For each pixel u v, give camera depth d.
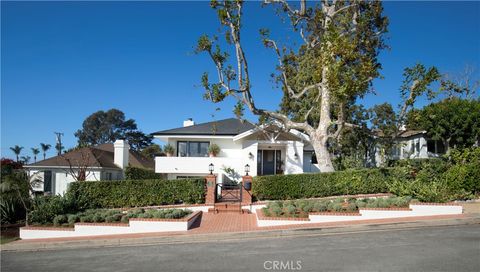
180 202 21.36
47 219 17.30
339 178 21.61
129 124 88.81
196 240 13.79
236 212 20.08
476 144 32.06
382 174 22.03
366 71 20.59
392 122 26.27
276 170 31.39
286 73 28.73
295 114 34.03
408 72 21.86
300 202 17.84
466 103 31.47
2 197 19.81
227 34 22.59
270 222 15.45
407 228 13.73
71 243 14.08
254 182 21.11
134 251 12.23
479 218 14.37
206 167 29.75
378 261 9.24
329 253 10.30
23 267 10.84
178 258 10.73
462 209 15.59
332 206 16.27
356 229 13.87
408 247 10.59
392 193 20.84
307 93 32.09
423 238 11.76
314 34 26.69
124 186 20.89
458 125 30.72
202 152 31.28
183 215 16.64
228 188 25.22
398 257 9.54
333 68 20.38
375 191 21.80
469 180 19.89
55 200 18.33
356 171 21.83
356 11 25.23
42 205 17.83
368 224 13.99
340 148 34.28
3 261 11.88
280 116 24.53
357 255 9.92
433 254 9.73
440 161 24.69
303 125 24.31
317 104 29.48
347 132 31.77
